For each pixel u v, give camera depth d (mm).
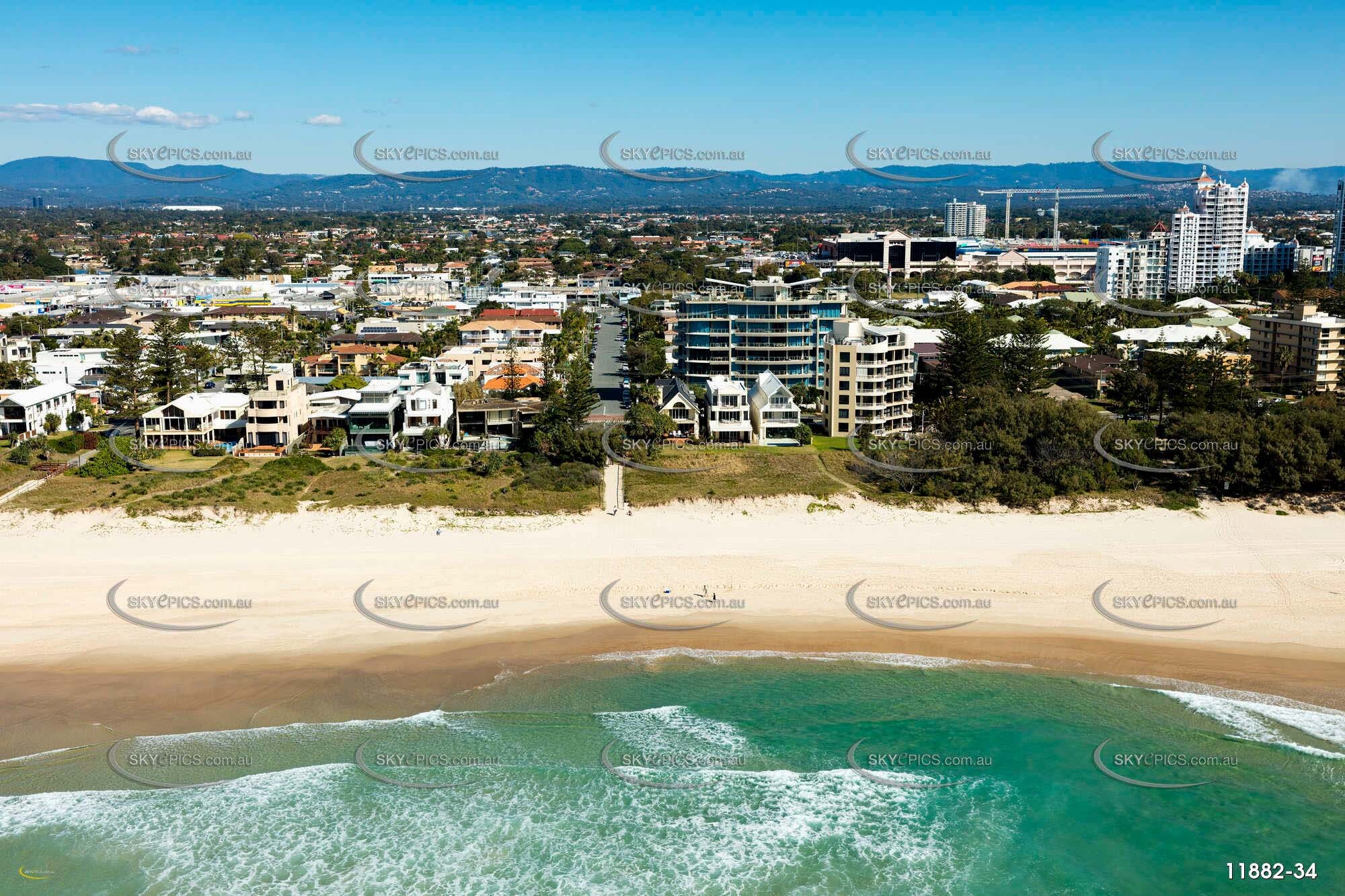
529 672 71938
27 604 79188
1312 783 61688
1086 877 55656
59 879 54000
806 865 56281
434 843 57344
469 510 99438
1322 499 102500
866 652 75562
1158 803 60562
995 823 59312
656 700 69438
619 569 88312
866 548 93062
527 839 57812
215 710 66375
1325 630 77688
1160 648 75438
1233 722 66688
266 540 92750
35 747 62531
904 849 57531
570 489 105750
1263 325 177625
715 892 54469
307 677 70188
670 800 60750
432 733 65250
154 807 59156
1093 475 106188
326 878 54844
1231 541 94688
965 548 93188
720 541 94625
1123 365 155000
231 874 54906
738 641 76812
